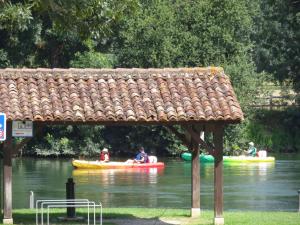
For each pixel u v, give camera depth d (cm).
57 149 11788
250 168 9912
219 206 4316
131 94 4438
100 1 4197
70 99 4369
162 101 4378
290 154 12538
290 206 6006
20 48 10438
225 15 11675
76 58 11594
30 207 5428
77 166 9725
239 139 11988
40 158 11744
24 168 9912
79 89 4466
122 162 10175
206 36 11662
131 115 4244
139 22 11631
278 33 13650
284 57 13612
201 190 7238
